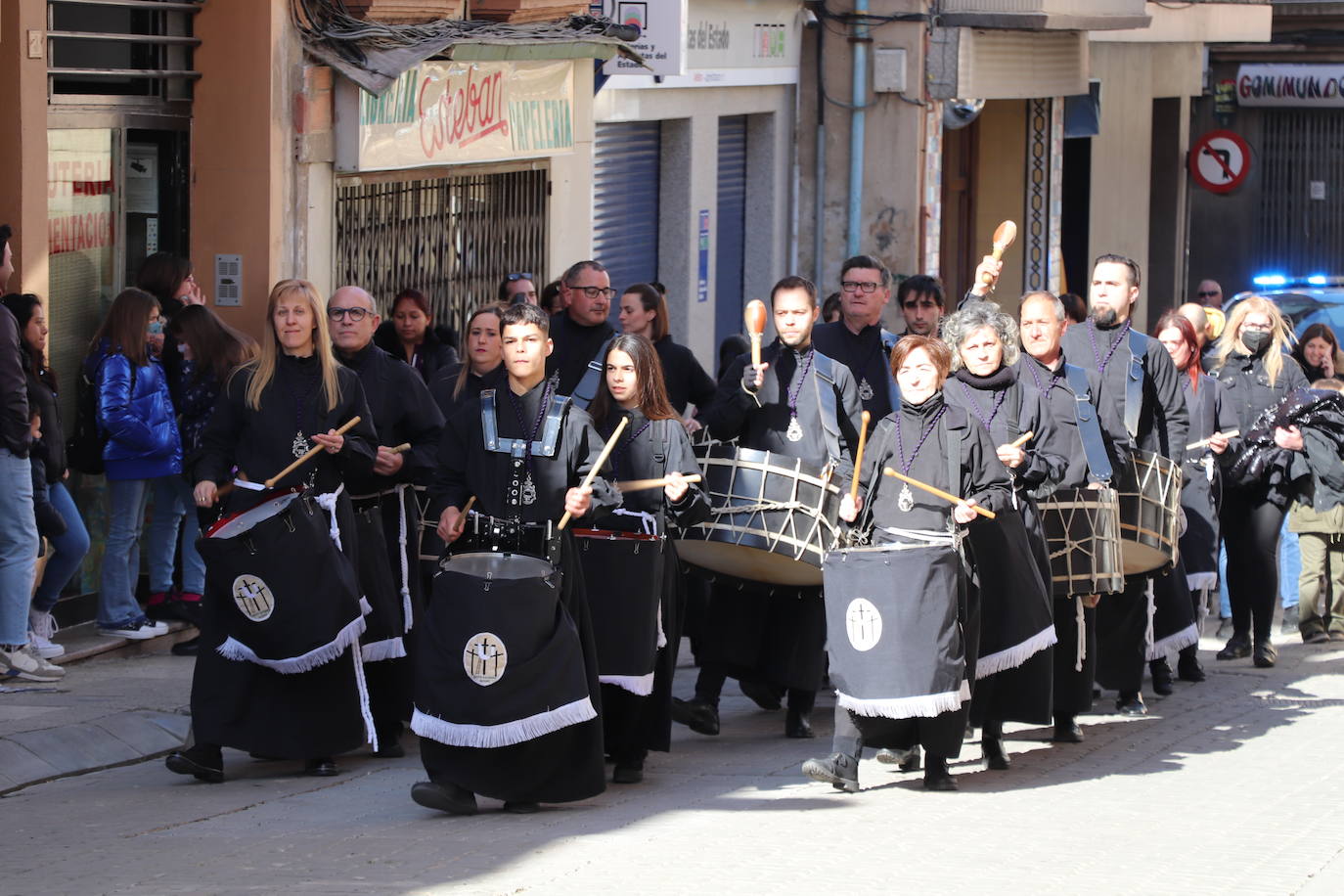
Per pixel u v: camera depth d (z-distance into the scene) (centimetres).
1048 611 1008
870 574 942
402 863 811
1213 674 1420
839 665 955
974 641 970
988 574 989
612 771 1047
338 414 1022
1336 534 1538
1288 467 1457
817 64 2519
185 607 1366
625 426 958
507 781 919
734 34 2317
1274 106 3778
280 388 1020
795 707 1172
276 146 1487
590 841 856
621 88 2094
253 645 989
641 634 984
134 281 1467
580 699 914
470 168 1770
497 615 901
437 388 1222
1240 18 3466
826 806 948
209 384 1330
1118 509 1107
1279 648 1549
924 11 2512
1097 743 1141
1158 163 3519
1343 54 3725
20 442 1160
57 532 1209
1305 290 2484
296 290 1016
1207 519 1363
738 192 2448
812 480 1043
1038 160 3052
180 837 870
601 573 984
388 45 1583
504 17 1803
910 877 781
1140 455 1138
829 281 2569
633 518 996
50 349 1367
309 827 896
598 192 2108
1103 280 1212
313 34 1533
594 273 1266
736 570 1126
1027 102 3045
